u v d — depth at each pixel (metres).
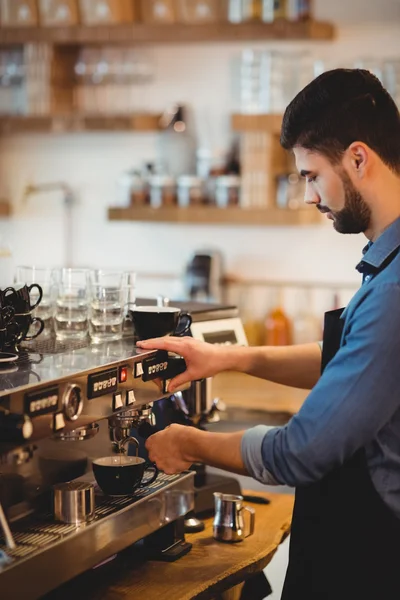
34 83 4.61
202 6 4.30
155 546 2.07
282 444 1.68
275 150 4.44
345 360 1.65
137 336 2.08
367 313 1.64
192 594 1.87
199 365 2.08
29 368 1.68
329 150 1.71
